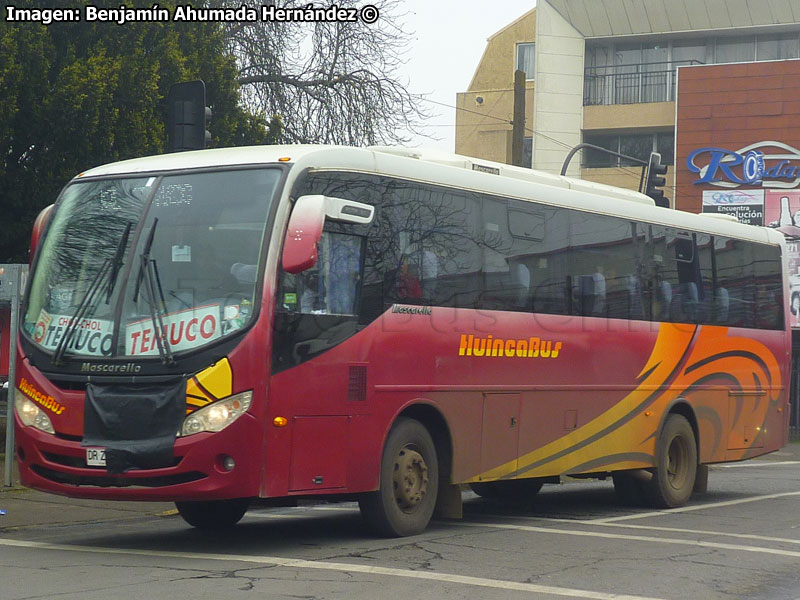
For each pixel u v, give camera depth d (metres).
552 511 13.79
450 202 11.27
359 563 9.00
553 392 12.50
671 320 14.52
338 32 25.48
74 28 18.61
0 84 16.75
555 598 7.79
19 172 17.91
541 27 45.50
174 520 12.44
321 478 9.63
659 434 14.23
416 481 10.74
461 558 9.38
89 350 9.43
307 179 9.65
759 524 12.57
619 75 45.44
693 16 43.38
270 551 9.66
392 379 10.40
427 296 10.87
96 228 9.91
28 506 13.05
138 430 9.11
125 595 7.46
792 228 39.44
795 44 43.41
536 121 45.53
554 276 12.62
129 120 18.69
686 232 14.98
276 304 9.25
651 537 11.15
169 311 9.28
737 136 40.50
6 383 17.34
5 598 7.32
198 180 9.76
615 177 45.16
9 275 13.59
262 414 9.09
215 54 21.73
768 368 16.56
